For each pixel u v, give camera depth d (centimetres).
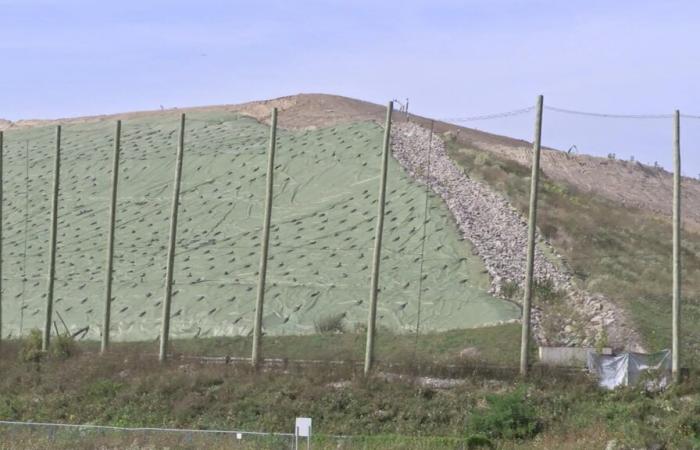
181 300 5978
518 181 7344
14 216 8156
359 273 5959
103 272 6712
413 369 4250
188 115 10281
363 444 3297
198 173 8312
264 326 5459
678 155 4269
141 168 8662
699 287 5725
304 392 4103
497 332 4875
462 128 10525
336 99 10612
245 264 6419
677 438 3378
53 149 9712
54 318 6119
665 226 7306
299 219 7012
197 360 4691
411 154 7894
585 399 3912
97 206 8081
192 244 6975
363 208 6888
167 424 3997
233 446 3198
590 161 10400
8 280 6812
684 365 4244
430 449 3234
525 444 3425
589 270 5869
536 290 5428
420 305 5416
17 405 4319
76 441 3262
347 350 4850
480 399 3928
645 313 5159
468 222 6362
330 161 7912
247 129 9425
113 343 5509
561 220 6638
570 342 4772
